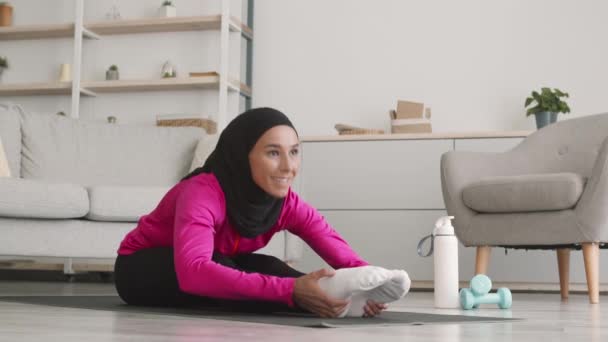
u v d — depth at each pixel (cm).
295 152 172
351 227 433
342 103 484
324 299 155
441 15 474
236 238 183
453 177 329
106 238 332
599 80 451
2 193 303
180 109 497
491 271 416
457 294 238
